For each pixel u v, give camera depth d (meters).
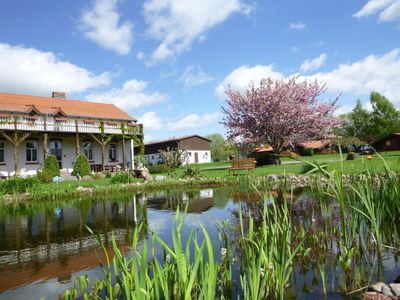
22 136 22.42
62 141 25.81
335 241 4.13
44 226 6.68
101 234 5.55
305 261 3.42
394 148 44.50
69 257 4.21
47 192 12.66
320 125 24.28
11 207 10.56
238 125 25.52
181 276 1.97
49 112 25.12
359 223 3.80
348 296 2.62
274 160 24.73
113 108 32.28
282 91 23.83
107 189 13.70
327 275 3.08
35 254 4.44
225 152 67.56
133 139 29.36
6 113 23.22
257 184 12.20
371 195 3.87
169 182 15.59
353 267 3.22
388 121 54.69
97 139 25.78
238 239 4.39
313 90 24.94
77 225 6.61
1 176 22.47
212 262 1.86
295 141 25.08
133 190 14.61
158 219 6.77
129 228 5.96
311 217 5.74
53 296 2.96
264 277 2.34
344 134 59.91
